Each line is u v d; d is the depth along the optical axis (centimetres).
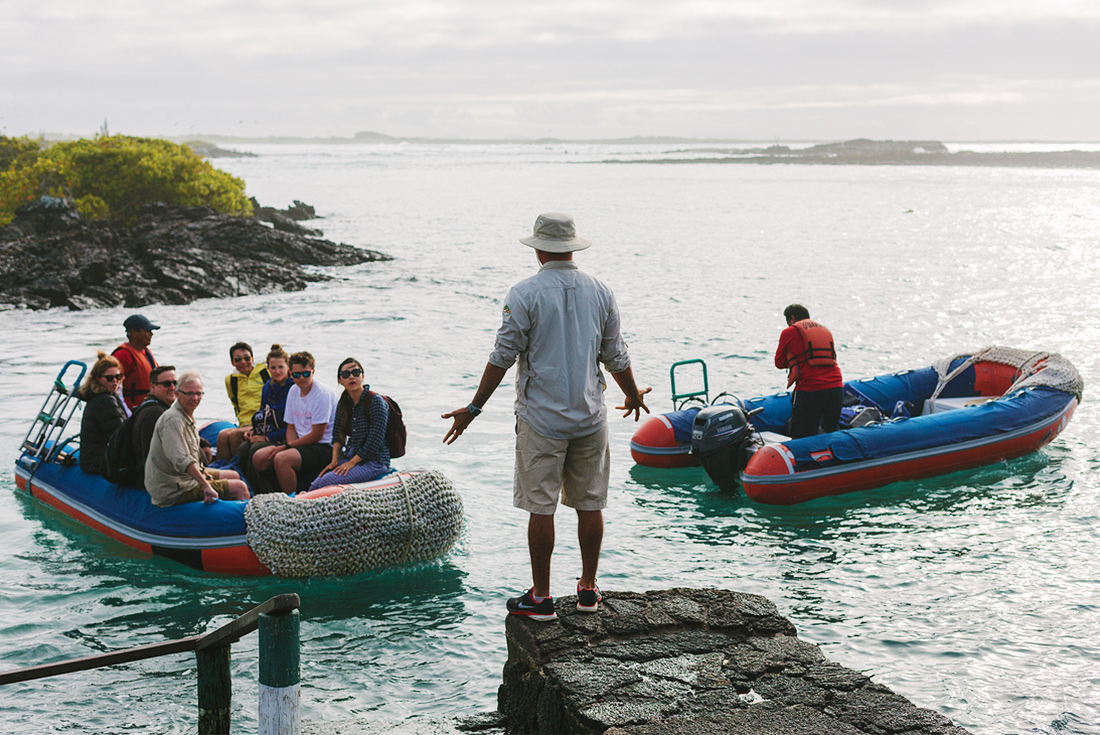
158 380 794
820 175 13600
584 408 406
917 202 6862
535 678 405
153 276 2530
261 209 4466
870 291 2430
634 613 442
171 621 662
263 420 848
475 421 1224
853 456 940
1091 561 758
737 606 452
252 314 2167
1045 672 568
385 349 1728
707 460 952
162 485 763
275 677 338
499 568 756
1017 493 942
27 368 1595
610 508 917
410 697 544
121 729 507
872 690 377
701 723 353
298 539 717
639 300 2297
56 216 3148
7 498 923
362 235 4281
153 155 4012
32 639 628
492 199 7281
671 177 12412
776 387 1395
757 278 2720
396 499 750
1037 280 2616
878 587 712
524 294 398
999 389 1162
